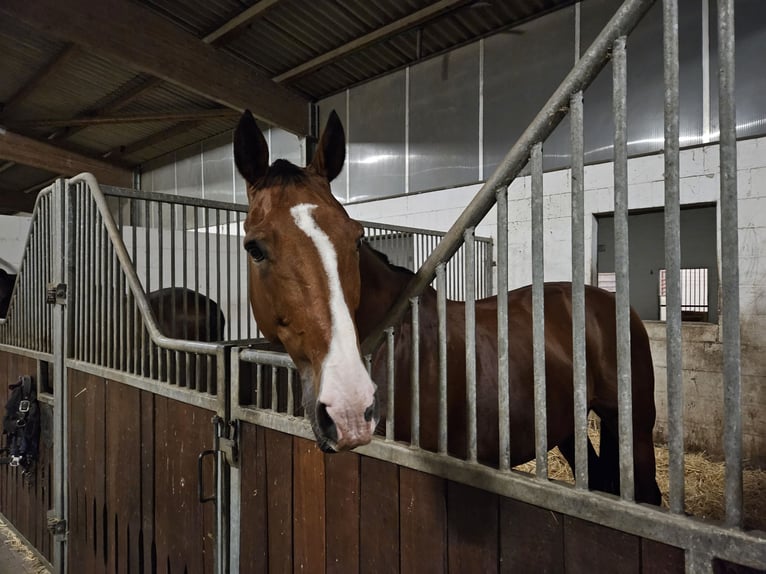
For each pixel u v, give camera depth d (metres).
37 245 2.04
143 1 4.20
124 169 8.95
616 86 0.62
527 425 1.29
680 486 0.57
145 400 1.41
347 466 0.96
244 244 0.90
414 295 0.87
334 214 0.89
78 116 6.96
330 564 0.99
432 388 1.14
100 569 1.62
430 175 4.86
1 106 6.84
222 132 7.27
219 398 1.17
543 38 4.09
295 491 1.05
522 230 3.98
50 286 1.84
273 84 5.30
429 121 4.86
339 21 4.41
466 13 4.18
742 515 0.53
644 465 1.59
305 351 0.83
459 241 0.81
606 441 1.63
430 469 0.82
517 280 4.01
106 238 1.60
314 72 5.23
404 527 0.87
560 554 0.68
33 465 2.06
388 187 5.21
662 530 0.57
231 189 7.19
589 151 3.71
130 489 1.48
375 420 0.76
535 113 4.14
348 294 0.86
